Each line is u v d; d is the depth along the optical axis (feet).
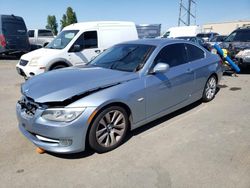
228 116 15.30
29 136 10.94
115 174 9.56
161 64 12.19
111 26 28.63
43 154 11.09
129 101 11.37
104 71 12.57
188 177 9.23
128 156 10.81
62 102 9.90
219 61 18.49
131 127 12.05
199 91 16.70
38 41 57.06
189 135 12.71
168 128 13.62
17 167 10.14
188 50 15.83
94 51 26.71
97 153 11.10
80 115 9.84
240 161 10.18
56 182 9.18
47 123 9.86
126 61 13.43
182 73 14.42
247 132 12.92
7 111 16.93
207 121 14.55
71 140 9.96
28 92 10.84
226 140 12.06
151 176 9.36
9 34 44.91
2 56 50.03
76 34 25.61
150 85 12.34
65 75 12.17
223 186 8.69
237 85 23.81
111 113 10.99
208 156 10.62
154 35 91.40
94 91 10.53
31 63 23.38
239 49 28.40
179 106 14.92
